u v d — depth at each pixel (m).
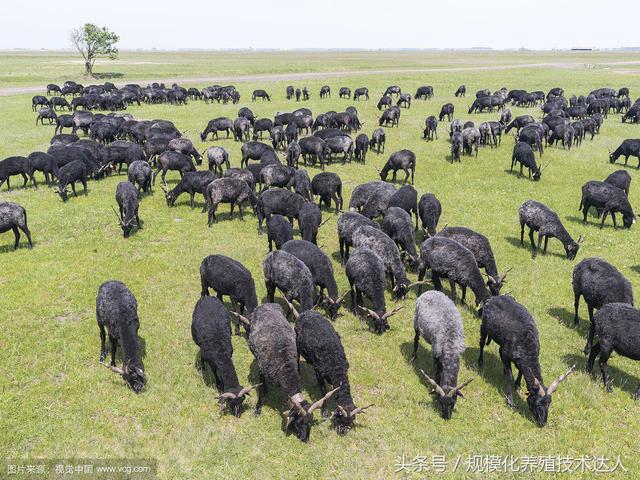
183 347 13.04
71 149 27.22
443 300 12.30
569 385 12.02
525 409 11.26
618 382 12.21
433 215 19.28
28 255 18.20
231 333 12.76
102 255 18.42
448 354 11.29
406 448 9.97
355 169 30.95
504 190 27.39
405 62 149.75
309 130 44.09
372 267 14.15
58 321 14.05
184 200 25.20
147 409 10.76
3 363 12.03
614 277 13.44
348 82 78.44
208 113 50.88
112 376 11.81
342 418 10.20
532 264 18.61
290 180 24.36
